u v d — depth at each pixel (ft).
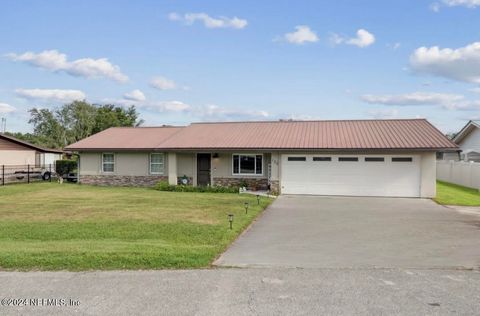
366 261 23.13
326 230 33.88
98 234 30.63
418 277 19.71
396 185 61.62
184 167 73.56
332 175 63.77
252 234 31.99
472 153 100.07
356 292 17.47
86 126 179.73
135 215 40.16
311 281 19.08
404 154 61.26
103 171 79.36
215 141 71.56
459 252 25.45
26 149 106.83
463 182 79.30
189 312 15.30
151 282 18.90
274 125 80.48
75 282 18.88
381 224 36.96
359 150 61.46
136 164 77.25
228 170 70.95
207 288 18.07
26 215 40.32
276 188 65.41
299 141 67.15
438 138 63.36
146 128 89.81
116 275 19.95
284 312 15.23
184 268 21.34
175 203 50.01
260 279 19.43
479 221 38.60
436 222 38.04
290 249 26.50
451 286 18.29
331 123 78.79
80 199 54.75
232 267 21.72
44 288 18.06
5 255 22.61
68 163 99.71
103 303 16.26
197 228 32.99
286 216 41.96
